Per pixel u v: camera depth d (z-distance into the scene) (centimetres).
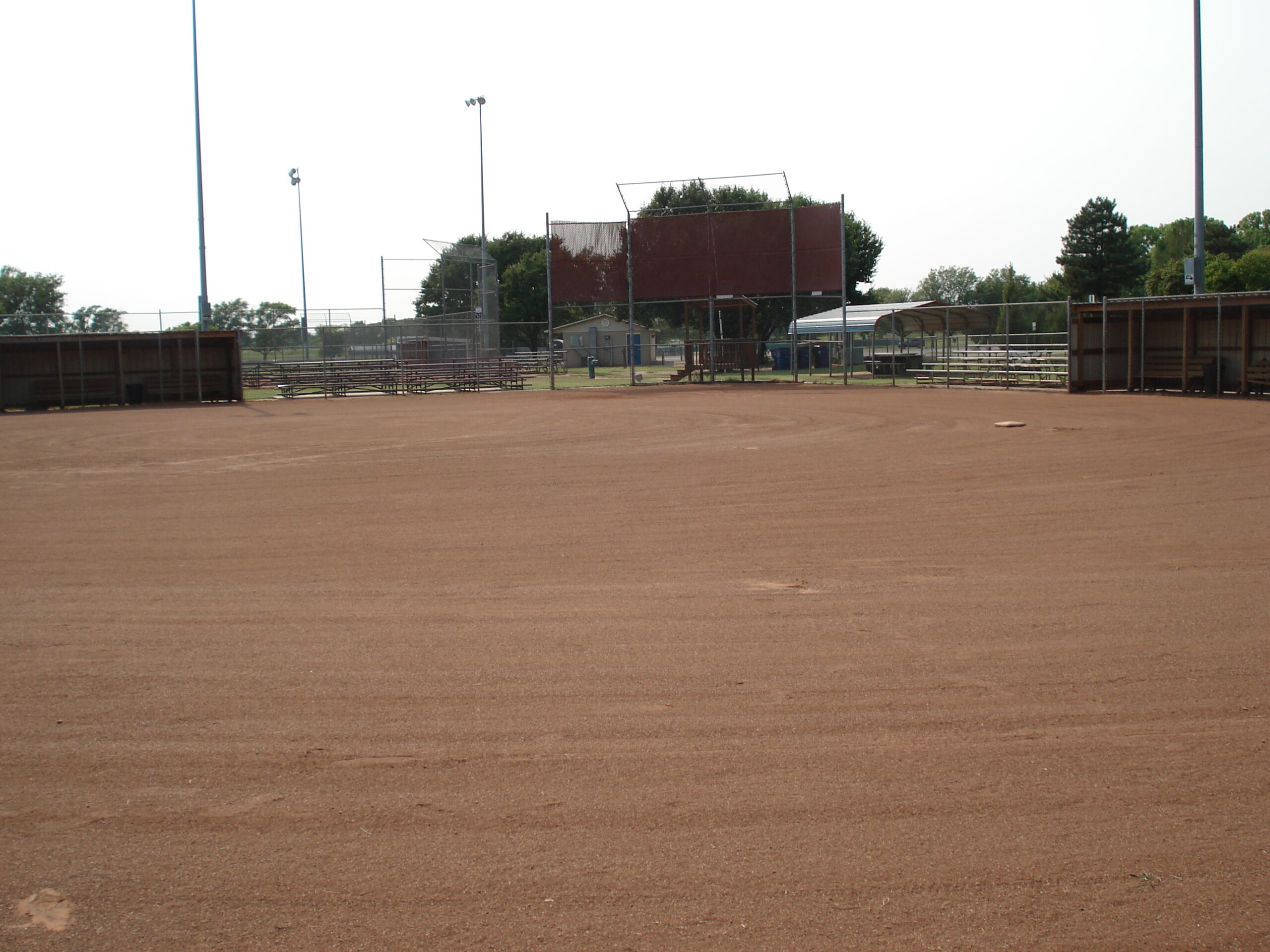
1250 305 2708
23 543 1103
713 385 4131
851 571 906
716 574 905
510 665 662
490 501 1329
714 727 554
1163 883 397
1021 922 374
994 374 3612
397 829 448
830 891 395
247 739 548
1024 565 916
